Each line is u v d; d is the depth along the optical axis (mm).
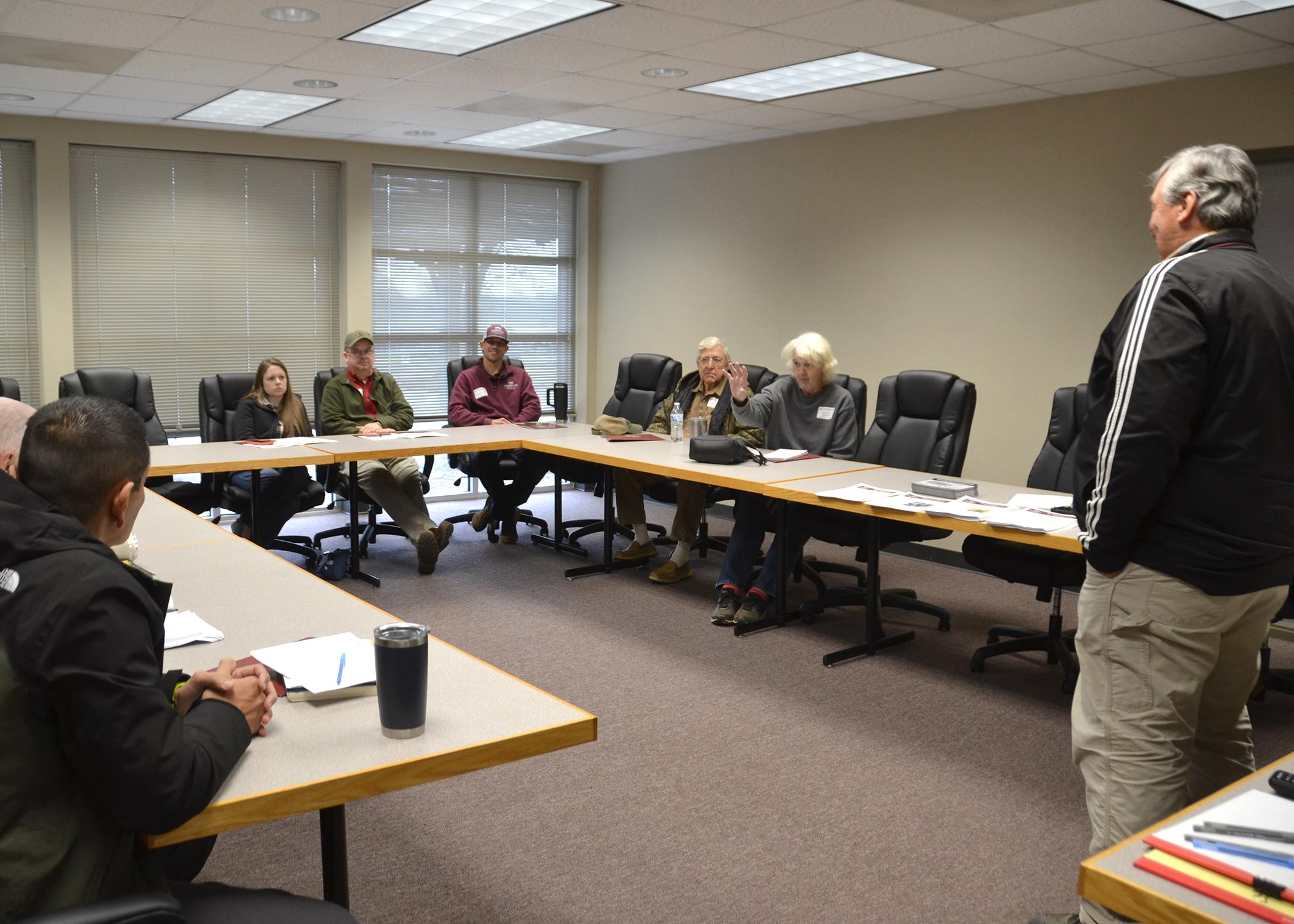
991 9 3516
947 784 2822
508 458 5773
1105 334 1898
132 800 1132
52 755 1129
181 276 6473
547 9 3686
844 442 4590
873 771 2904
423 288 7359
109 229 6215
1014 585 5145
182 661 1771
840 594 4422
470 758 1418
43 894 1112
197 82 4891
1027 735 3178
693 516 5047
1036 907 2219
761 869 2361
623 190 7676
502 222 7633
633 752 3012
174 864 1611
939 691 3559
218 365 6664
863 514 3744
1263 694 3531
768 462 4305
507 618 4398
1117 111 4840
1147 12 3531
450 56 4348
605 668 3760
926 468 4301
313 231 6895
